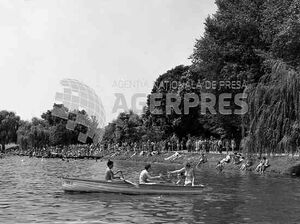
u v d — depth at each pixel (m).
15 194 27.66
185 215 20.41
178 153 70.44
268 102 39.88
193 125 92.19
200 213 20.97
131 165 66.38
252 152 41.16
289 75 38.25
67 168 60.62
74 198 25.55
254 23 60.09
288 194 28.02
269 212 21.34
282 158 46.72
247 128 42.84
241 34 61.56
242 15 61.00
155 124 100.19
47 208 22.00
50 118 146.25
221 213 21.00
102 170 55.59
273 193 28.53
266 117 39.50
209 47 63.53
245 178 39.62
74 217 19.59
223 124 68.75
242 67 60.62
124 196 26.34
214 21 64.69
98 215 20.16
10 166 66.38
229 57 62.34
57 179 40.19
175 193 27.22
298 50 47.62
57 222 18.44
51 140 133.25
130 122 105.31
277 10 52.72
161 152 81.62
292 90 37.88
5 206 22.66
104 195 26.72
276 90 39.19
